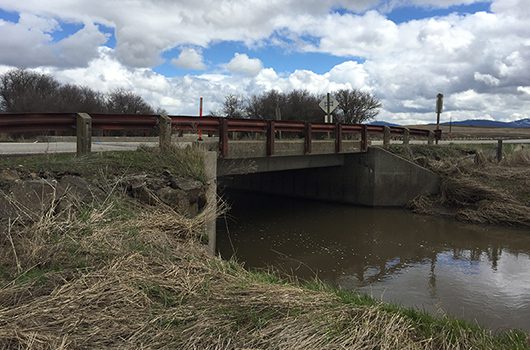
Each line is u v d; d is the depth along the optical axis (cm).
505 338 518
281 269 1152
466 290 990
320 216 1925
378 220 1828
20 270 491
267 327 426
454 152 2477
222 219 1827
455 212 1894
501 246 1405
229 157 1430
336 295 556
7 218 600
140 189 800
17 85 6012
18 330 387
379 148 2167
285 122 1684
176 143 1055
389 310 513
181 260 582
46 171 754
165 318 431
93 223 625
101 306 444
